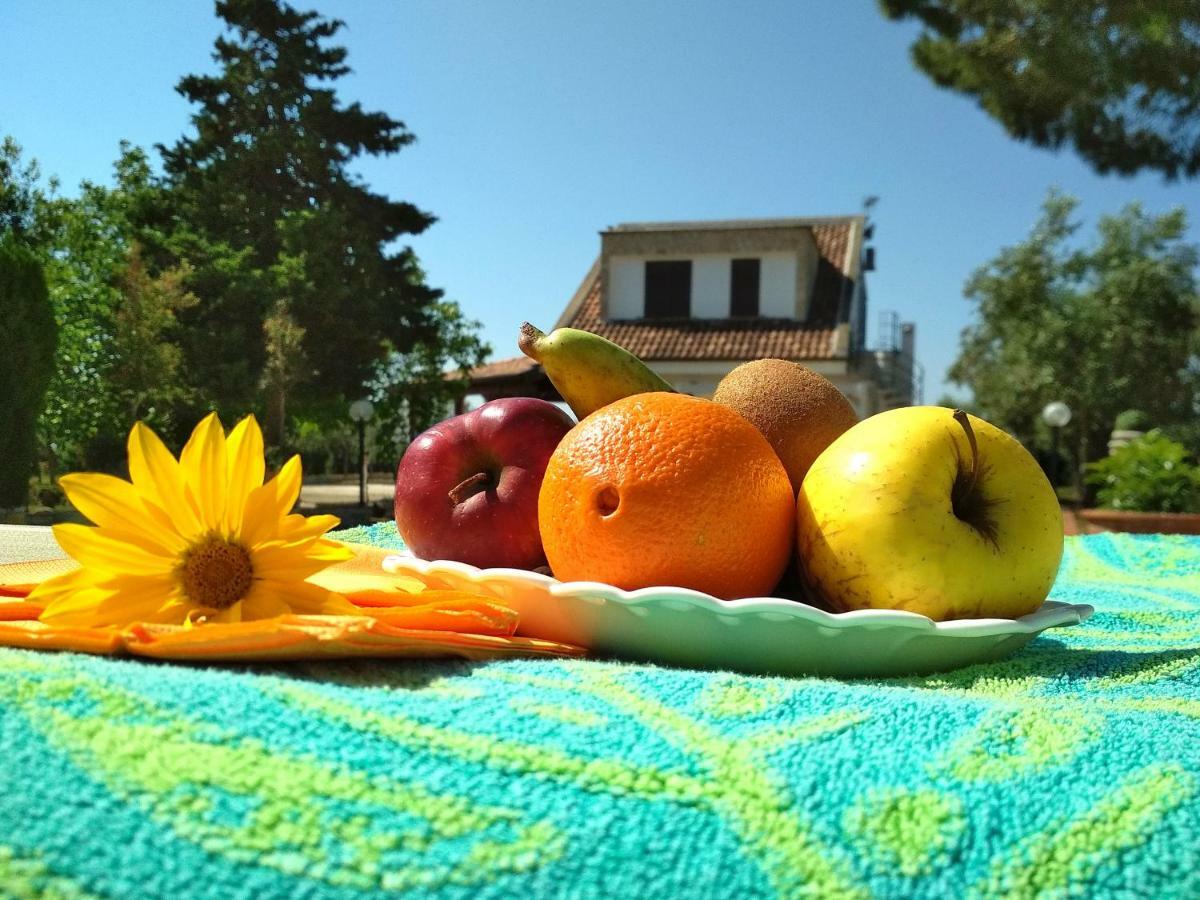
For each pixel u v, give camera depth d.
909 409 0.30
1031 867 0.15
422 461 0.35
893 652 0.26
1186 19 1.88
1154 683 0.27
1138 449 2.03
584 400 0.35
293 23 5.84
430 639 0.22
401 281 5.69
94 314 4.32
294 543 0.24
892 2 2.31
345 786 0.14
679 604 0.25
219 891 0.12
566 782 0.15
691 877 0.14
